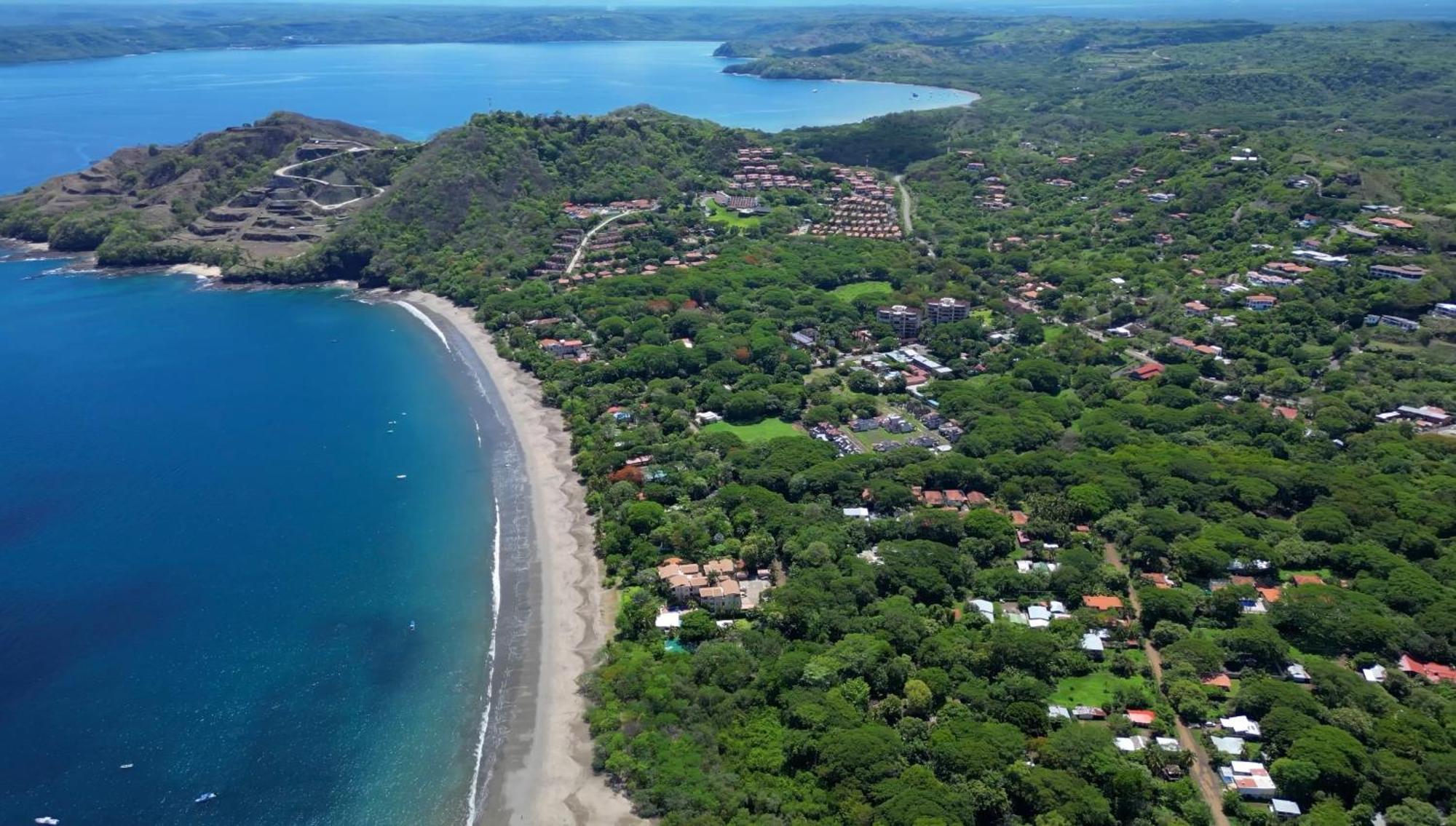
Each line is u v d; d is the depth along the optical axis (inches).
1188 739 5526.6
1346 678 5767.7
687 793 5054.1
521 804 5206.7
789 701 5634.8
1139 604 6707.7
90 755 5600.4
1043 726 5433.1
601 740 5575.8
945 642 6151.6
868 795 4940.9
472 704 6048.2
